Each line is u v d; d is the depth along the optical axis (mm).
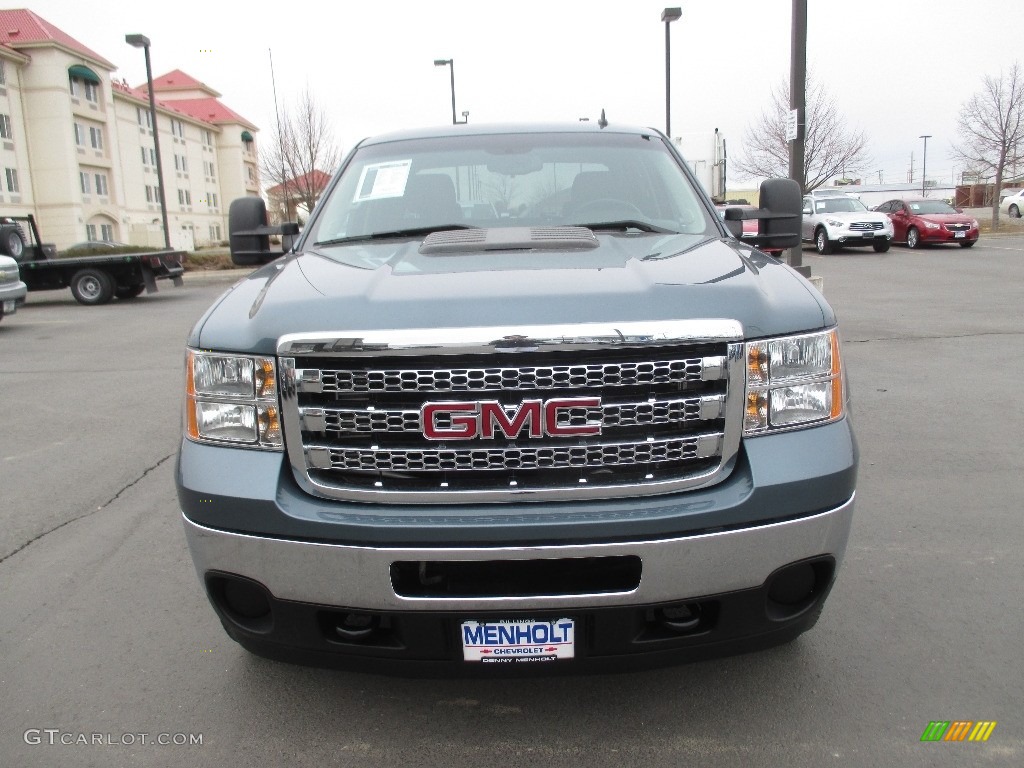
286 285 2592
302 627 2309
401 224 3518
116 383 8461
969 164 38688
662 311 2223
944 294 13711
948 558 3773
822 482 2264
